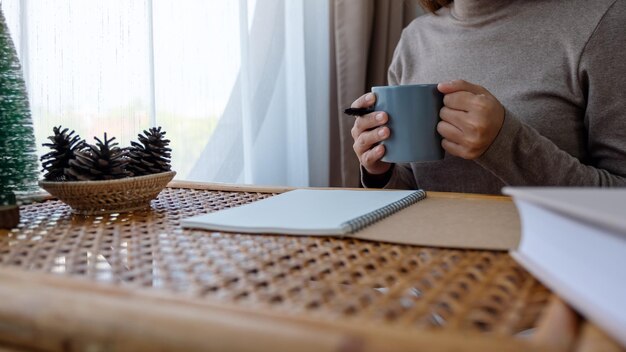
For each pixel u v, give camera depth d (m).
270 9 1.45
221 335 0.24
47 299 0.28
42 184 0.56
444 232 0.47
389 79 1.28
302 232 0.47
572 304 0.28
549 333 0.25
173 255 0.41
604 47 0.90
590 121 0.91
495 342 0.23
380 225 0.50
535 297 0.31
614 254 0.25
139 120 1.19
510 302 0.30
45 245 0.45
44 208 0.63
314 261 0.40
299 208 0.57
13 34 0.99
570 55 0.93
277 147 1.50
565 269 0.30
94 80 1.11
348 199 0.62
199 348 0.24
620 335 0.23
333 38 1.53
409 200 0.61
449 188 1.05
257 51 1.44
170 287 0.33
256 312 0.26
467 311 0.29
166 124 1.26
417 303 0.30
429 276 0.35
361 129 0.72
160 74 1.24
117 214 0.58
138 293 0.29
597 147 0.91
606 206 0.26
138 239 0.47
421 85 0.67
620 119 0.88
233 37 1.37
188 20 1.29
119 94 1.15
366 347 0.22
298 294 0.32
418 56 1.20
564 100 0.96
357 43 1.48
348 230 0.46
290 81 1.50
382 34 1.58
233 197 0.70
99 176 0.57
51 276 0.32
